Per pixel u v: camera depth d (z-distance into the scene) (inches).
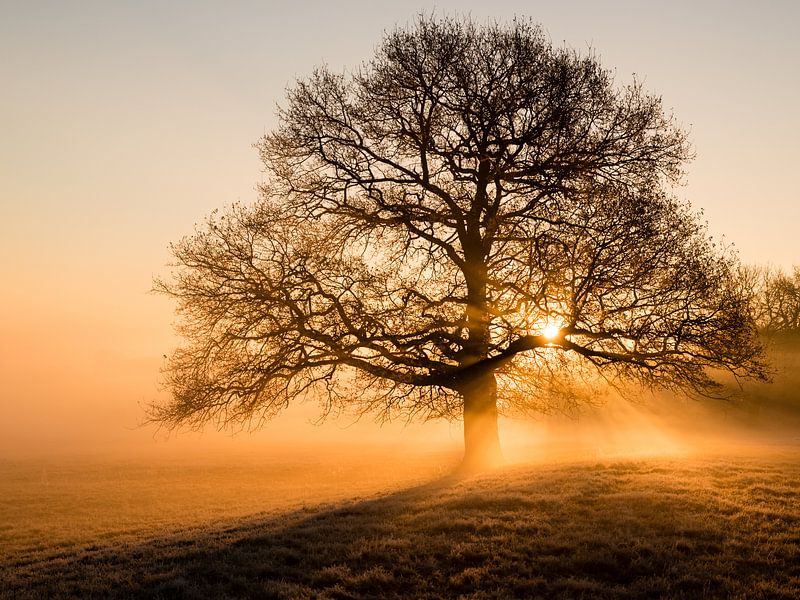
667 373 758.5
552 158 776.3
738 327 699.4
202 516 744.3
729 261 706.8
